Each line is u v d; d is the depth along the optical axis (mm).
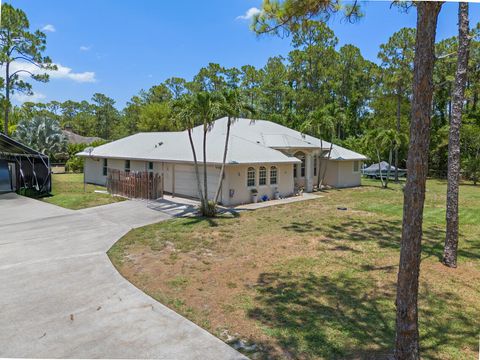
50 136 36656
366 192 22859
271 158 18438
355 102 45500
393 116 36438
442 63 29906
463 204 18203
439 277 7773
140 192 18281
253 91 47250
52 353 4648
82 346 4828
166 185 20922
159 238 10766
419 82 4180
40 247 9625
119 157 23156
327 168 25922
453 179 8383
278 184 19750
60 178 29672
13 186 22281
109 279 7363
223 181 17188
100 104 79062
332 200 19219
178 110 13875
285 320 5664
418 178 4238
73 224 12539
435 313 6043
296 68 44750
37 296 6477
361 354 4707
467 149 32969
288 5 6617
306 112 43375
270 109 46844
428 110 4191
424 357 4707
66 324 5441
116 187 19922
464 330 5465
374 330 5367
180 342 4961
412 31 28984
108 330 5270
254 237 11070
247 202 18047
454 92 8406
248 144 19547
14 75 27547
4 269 7883
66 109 88125
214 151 18422
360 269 8203
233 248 9836
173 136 24266
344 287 7102
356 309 6094
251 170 18266
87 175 27000
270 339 5074
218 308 6090
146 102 61438
